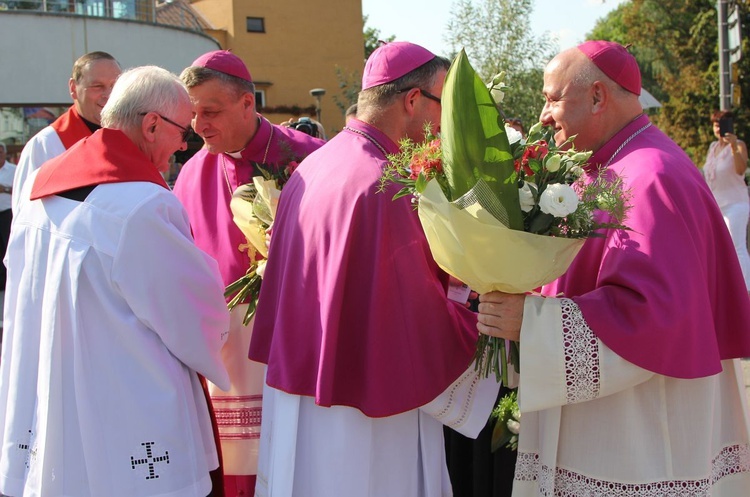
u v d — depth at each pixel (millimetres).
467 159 2092
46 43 14648
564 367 2186
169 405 2596
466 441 3416
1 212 8906
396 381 2432
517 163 2191
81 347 2529
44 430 2535
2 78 14438
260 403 3441
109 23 15164
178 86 2811
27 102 14680
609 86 2449
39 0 14547
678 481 2295
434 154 2217
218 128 3361
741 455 2551
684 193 2248
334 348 2414
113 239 2537
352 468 2510
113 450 2543
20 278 2785
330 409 2529
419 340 2465
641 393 2311
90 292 2551
